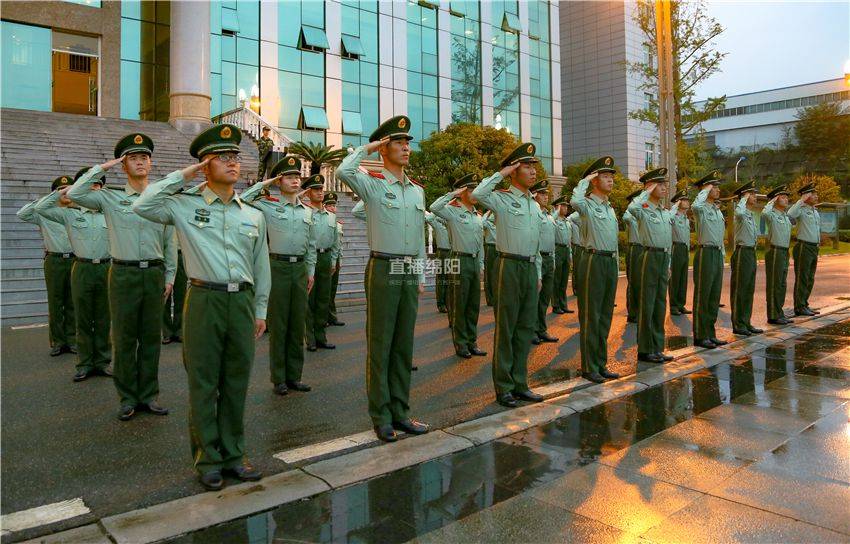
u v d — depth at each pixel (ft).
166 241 17.26
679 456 13.15
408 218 15.30
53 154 44.98
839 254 95.66
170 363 23.41
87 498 11.33
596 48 140.87
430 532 9.89
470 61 92.53
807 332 28.94
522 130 99.91
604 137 140.05
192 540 9.71
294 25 75.00
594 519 10.27
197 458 11.99
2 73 57.93
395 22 83.82
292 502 11.09
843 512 10.37
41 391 19.01
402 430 15.10
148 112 65.77
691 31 76.48
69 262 24.02
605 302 20.36
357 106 80.18
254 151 57.06
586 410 16.90
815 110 186.09
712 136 272.72
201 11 58.80
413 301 15.33
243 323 12.31
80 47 62.08
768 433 14.56
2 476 12.41
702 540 9.51
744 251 28.35
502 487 11.66
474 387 19.72
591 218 20.16
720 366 22.08
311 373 21.77
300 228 19.52
